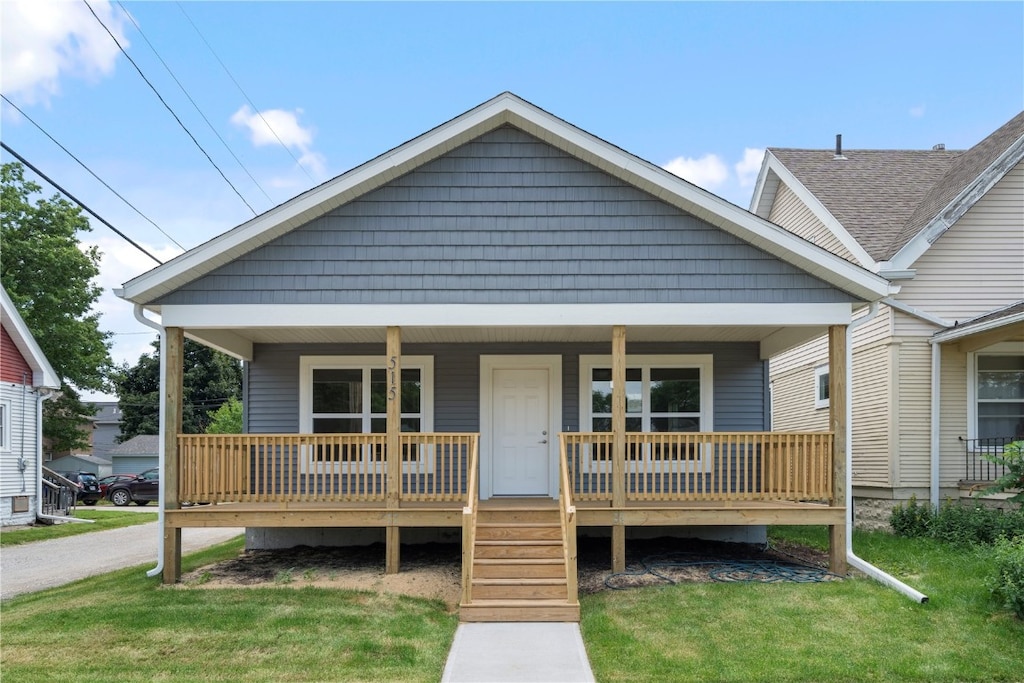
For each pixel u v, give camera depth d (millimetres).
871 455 13789
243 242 10117
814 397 16469
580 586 9602
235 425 41562
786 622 8031
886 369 13312
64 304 32969
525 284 10430
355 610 8547
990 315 12578
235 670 6930
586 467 12594
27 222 32094
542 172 10594
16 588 10977
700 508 10242
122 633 7828
